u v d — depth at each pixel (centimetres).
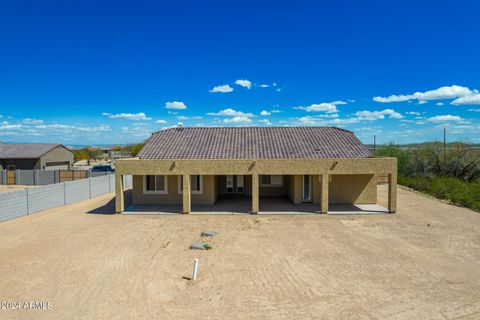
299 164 2156
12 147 4859
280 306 971
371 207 2367
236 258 1366
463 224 1931
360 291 1067
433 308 958
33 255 1400
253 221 1989
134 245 1535
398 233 1744
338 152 2422
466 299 1012
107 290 1071
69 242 1583
